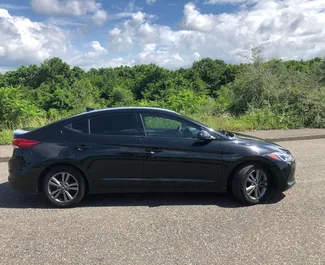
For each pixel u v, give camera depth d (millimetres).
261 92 16656
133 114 5113
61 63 90375
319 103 14602
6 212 4793
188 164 4957
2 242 3830
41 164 4867
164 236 3951
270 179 5172
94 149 4910
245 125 13555
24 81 87250
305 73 17062
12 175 4957
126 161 4934
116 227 4230
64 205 4945
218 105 18531
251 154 4938
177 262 3344
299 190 5734
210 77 82000
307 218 4477
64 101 42188
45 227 4250
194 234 3998
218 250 3592
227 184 5078
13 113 14086
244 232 4047
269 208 4879
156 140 4969
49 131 5043
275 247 3650
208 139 4973
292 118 14445
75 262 3365
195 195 5504
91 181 4969
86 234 4027
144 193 5625
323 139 12070
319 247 3646
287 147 10320
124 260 3395
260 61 17156
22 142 4980
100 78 93000
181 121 5094
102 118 5098
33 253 3562
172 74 88188
